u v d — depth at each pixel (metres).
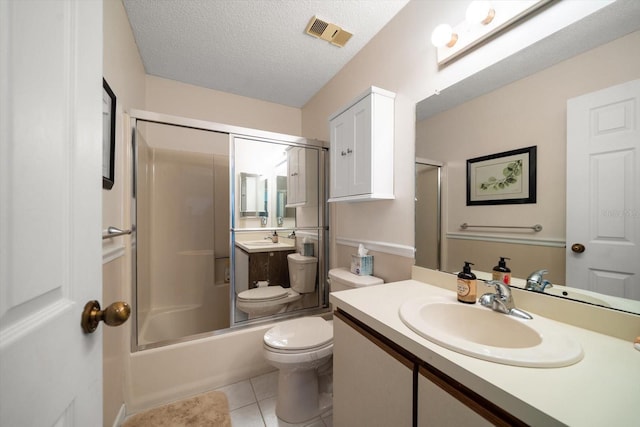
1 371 0.31
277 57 1.92
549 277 0.88
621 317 0.71
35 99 0.38
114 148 1.20
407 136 1.44
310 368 1.36
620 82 0.73
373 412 0.87
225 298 2.45
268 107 2.67
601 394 0.49
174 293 2.27
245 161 2.04
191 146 2.29
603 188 0.76
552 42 0.88
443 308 0.98
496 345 0.84
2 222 0.32
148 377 1.48
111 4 1.21
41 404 0.37
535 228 0.92
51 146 0.41
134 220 1.53
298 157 2.23
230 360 1.70
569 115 0.84
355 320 1.02
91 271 0.51
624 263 0.72
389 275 1.56
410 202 1.42
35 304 0.37
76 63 0.47
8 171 0.33
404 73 1.46
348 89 1.98
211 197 2.42
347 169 1.61
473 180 1.13
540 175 0.91
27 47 0.36
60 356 0.42
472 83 1.12
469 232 1.14
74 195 0.46
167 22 1.56
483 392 0.53
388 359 0.81
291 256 2.22
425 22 1.33
